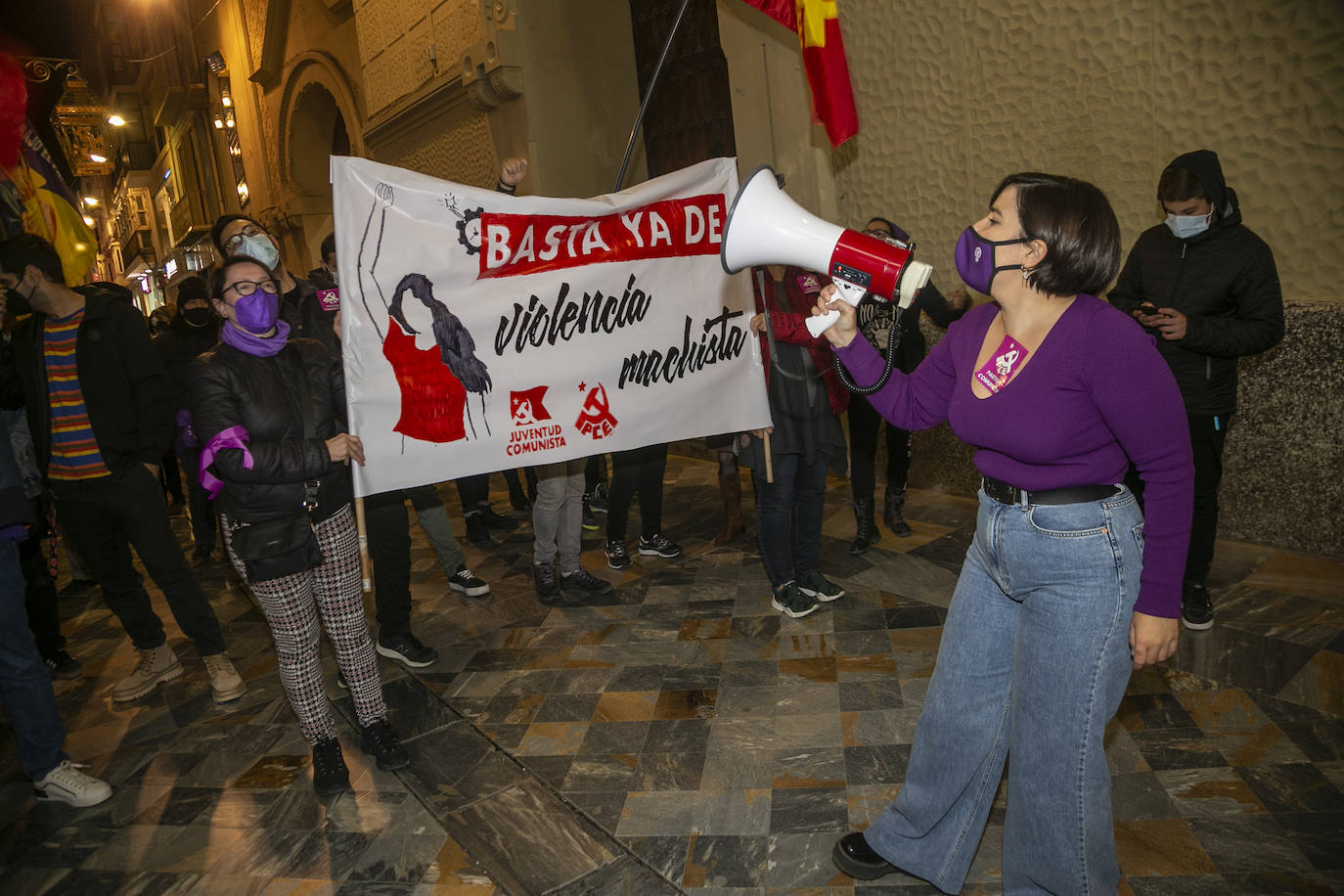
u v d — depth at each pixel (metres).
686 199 3.35
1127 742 2.60
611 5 7.21
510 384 3.09
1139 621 1.59
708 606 3.92
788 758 2.71
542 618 4.02
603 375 3.25
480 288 3.00
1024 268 1.58
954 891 2.01
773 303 3.49
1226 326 2.92
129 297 3.44
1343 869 2.03
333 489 2.71
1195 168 2.89
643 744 2.88
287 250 13.81
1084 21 4.09
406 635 3.69
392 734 2.96
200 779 3.02
